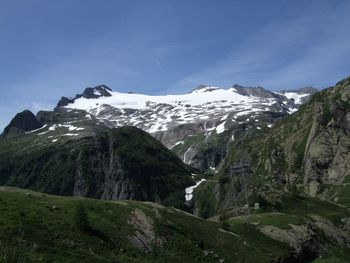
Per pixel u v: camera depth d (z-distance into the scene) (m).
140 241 85.38
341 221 146.12
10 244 64.00
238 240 104.69
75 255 68.75
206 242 98.19
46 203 87.31
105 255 74.25
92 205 93.19
